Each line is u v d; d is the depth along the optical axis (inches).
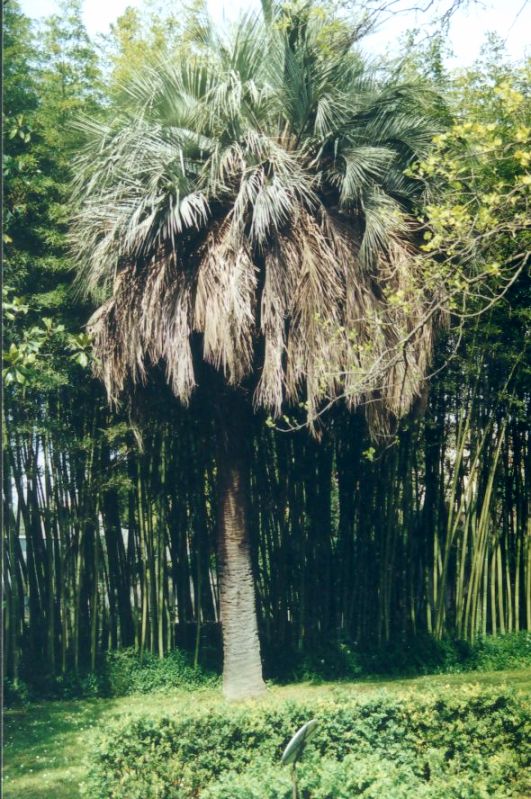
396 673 427.5
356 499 447.8
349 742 221.3
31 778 281.9
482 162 332.8
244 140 361.4
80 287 398.9
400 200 380.5
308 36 364.2
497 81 361.7
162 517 434.0
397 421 371.2
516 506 459.2
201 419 431.2
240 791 181.5
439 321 354.0
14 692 391.2
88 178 384.8
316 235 354.3
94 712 377.4
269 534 451.2
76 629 418.9
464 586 446.0
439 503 446.0
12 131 324.5
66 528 419.2
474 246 240.7
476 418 441.7
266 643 446.3
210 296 346.9
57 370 402.6
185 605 447.5
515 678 403.2
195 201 345.1
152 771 209.9
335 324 347.9
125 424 410.9
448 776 199.5
